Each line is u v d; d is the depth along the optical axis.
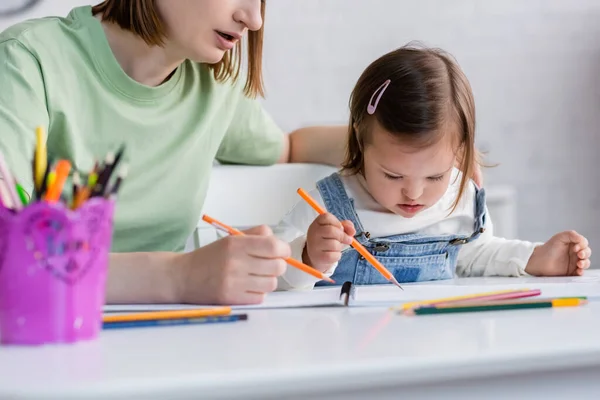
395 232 1.39
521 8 2.86
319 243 1.18
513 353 0.54
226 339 0.62
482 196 1.45
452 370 0.52
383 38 2.66
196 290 0.85
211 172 1.48
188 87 1.35
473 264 1.45
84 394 0.46
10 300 0.60
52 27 1.22
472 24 2.79
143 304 0.86
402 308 0.77
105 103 1.25
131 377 0.48
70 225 0.60
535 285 0.97
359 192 1.41
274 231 1.39
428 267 1.39
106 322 0.70
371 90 1.36
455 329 0.66
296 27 2.55
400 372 0.51
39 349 0.59
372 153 1.33
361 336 0.63
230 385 0.48
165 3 1.16
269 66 2.53
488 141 2.85
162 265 0.87
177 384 0.47
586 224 3.00
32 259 0.60
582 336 0.61
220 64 1.36
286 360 0.52
